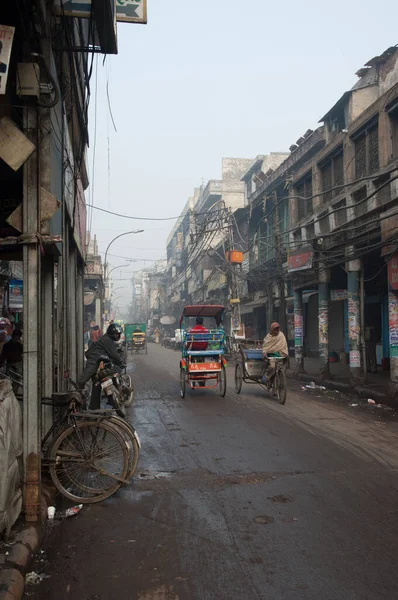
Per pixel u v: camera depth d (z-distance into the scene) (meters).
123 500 4.93
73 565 3.61
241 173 45.97
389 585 3.25
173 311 62.28
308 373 16.72
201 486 5.32
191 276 49.06
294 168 21.94
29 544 3.77
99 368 7.84
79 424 5.09
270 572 3.44
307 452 6.71
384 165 12.19
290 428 8.33
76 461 5.04
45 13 5.16
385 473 5.73
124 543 3.96
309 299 24.77
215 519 4.41
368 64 15.88
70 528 4.28
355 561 3.59
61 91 6.58
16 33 5.13
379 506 4.68
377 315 17.70
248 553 3.74
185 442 7.36
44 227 4.63
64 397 5.18
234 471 5.85
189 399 11.86
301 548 3.81
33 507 4.23
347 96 16.14
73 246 9.58
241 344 13.67
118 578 3.40
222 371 12.10
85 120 7.37
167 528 4.24
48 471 5.15
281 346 11.63
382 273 16.44
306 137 21.31
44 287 6.17
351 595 3.13
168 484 5.41
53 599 3.16
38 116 4.66
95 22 5.94
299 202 19.30
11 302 11.68
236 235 32.09
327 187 16.55
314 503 4.76
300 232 18.53
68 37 6.66
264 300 26.66
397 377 10.81
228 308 32.19
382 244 10.94
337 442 7.29
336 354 21.36
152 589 3.25
